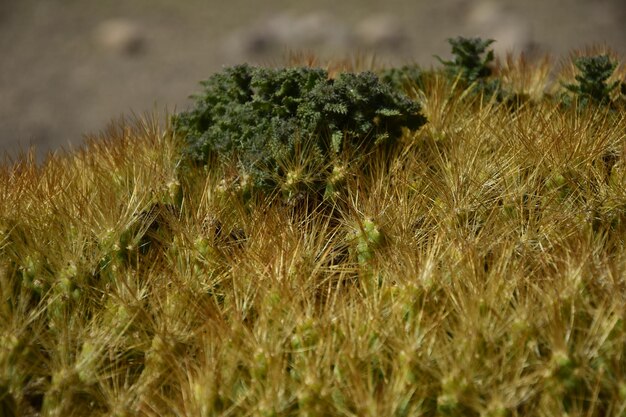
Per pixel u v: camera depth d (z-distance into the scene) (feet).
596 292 16.08
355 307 16.85
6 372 16.51
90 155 23.34
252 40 73.82
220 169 21.18
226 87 22.38
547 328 15.58
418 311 16.40
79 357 16.81
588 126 21.21
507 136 20.94
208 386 15.66
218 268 18.61
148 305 18.16
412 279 16.72
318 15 77.66
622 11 76.84
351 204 19.51
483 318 15.80
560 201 19.21
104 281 18.74
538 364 15.33
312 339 16.25
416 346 15.62
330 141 20.77
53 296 18.38
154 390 16.46
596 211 18.65
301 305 17.26
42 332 17.76
